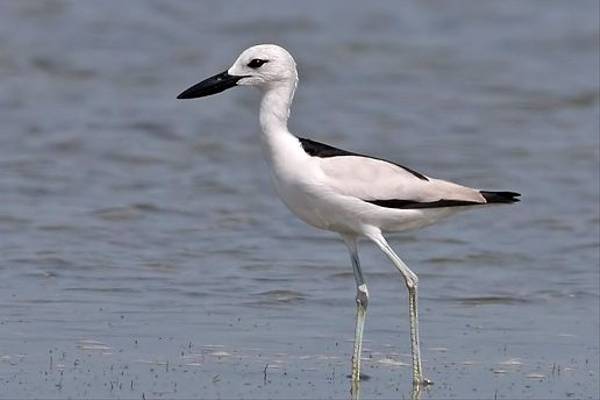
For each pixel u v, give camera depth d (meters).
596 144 22.62
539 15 32.94
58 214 18.08
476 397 11.05
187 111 24.42
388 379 11.53
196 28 30.66
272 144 11.56
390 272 15.72
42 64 27.36
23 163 20.78
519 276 15.71
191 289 14.68
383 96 25.88
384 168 11.55
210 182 20.19
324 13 32.41
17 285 14.63
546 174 20.84
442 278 15.55
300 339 12.77
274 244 17.02
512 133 23.41
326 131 23.28
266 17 31.81
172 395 10.85
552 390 11.25
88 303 13.92
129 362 11.77
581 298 14.68
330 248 16.83
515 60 28.97
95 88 25.92
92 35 29.61
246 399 10.80
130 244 16.81
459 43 30.31
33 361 11.73
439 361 12.12
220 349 12.30
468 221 18.20
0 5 31.19
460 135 23.27
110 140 22.31
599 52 29.70
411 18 32.41
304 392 11.06
